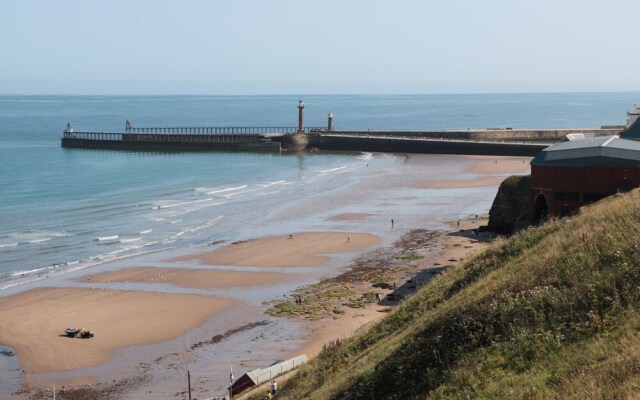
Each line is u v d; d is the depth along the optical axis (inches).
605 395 562.9
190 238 3174.2
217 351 1851.6
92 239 3157.0
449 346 792.3
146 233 3275.1
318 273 2554.1
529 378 649.6
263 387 1350.9
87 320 2100.1
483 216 3442.4
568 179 2443.4
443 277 1338.6
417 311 1178.0
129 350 1872.5
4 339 1957.4
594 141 2559.1
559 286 811.4
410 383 766.5
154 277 2544.3
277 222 3501.5
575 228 1093.1
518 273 961.5
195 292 2363.4
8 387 1658.5
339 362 1106.7
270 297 2292.1
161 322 2078.0
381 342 1090.7
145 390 1627.7
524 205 2977.4
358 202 4003.4
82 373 1734.7
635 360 591.8
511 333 749.9
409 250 2824.8
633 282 741.9
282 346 1849.2
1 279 2527.1
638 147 2423.7
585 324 703.7
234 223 3491.6
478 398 647.8
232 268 2652.6
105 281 2498.8
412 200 4020.7
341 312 2097.7
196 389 1616.6
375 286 2343.8
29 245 3036.4
